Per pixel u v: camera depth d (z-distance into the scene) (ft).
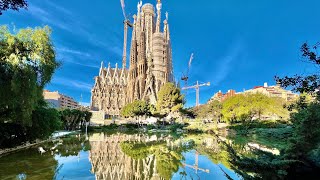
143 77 597.93
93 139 186.39
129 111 414.82
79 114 335.47
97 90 623.36
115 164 86.33
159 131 294.05
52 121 125.18
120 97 638.53
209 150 119.75
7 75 85.66
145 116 419.95
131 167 81.00
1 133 97.04
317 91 35.01
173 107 371.15
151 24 655.76
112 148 131.03
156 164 85.87
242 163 38.68
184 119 387.55
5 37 89.56
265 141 144.05
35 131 113.39
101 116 417.69
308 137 41.98
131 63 648.38
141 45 622.13
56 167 75.51
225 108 266.57
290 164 38.75
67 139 181.88
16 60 85.46
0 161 82.33
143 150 122.72
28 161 83.25
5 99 85.81
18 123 101.86
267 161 38.50
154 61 594.24
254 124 242.37
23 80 87.51
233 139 167.12
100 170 75.00
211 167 78.84
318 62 33.96
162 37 609.42
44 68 96.12
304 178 37.81
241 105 246.47
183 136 209.05
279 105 238.48
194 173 70.44
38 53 94.94
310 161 39.50
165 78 594.24
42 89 101.81
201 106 417.49
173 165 83.41
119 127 365.20
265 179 36.91
